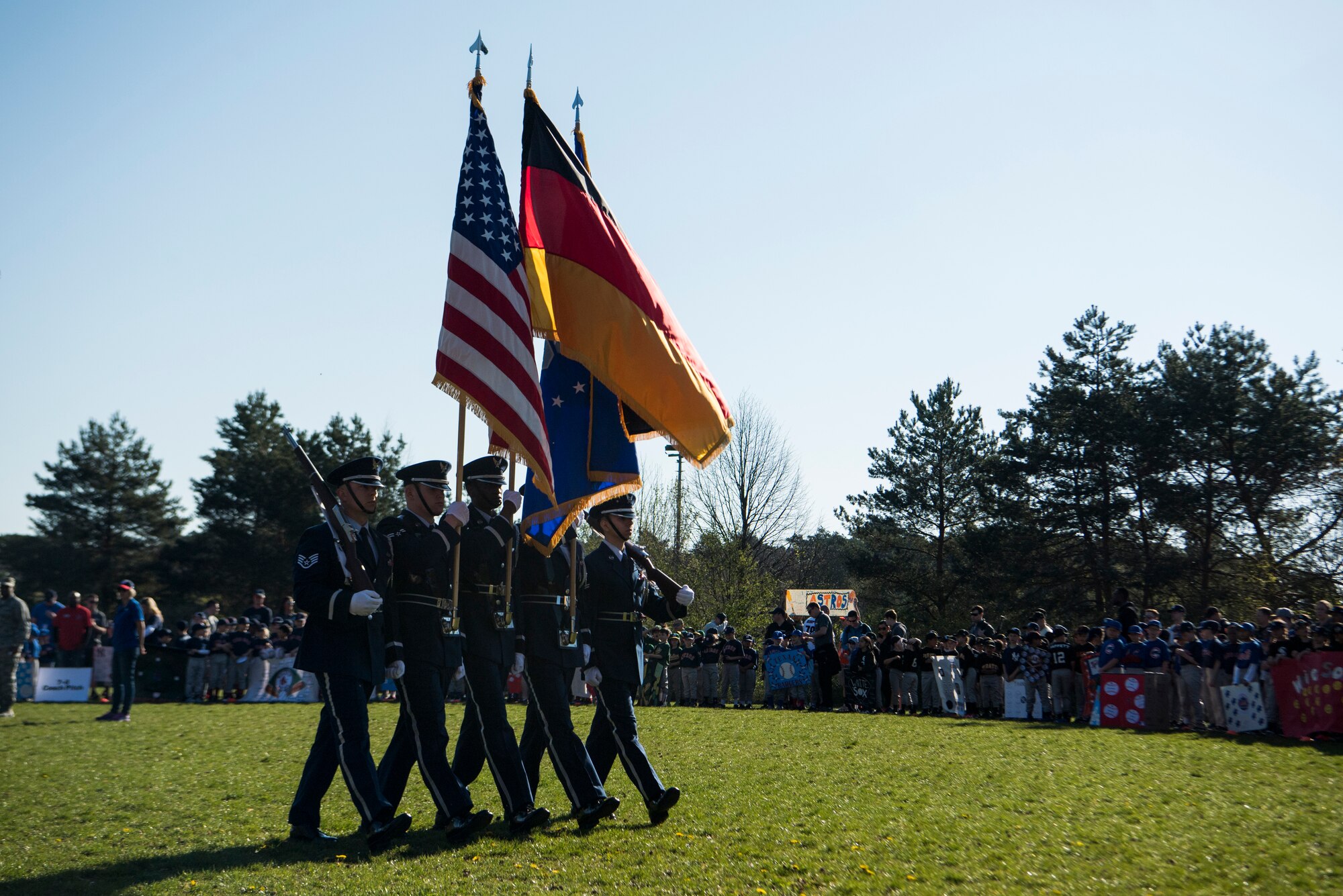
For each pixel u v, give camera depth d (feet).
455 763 26.48
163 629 79.05
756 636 136.87
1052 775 33.27
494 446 26.30
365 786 21.84
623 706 25.03
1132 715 55.52
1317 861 20.27
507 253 25.79
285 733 47.83
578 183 28.84
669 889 18.30
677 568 150.61
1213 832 23.26
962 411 153.28
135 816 25.72
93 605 94.84
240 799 28.48
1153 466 124.26
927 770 34.30
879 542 152.35
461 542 24.20
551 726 24.31
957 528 148.97
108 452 192.34
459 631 23.97
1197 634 56.49
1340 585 119.03
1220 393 119.24
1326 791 29.58
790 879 19.04
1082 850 21.31
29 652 77.41
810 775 33.06
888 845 21.85
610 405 27.17
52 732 48.67
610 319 27.22
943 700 67.46
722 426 27.99
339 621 22.48
